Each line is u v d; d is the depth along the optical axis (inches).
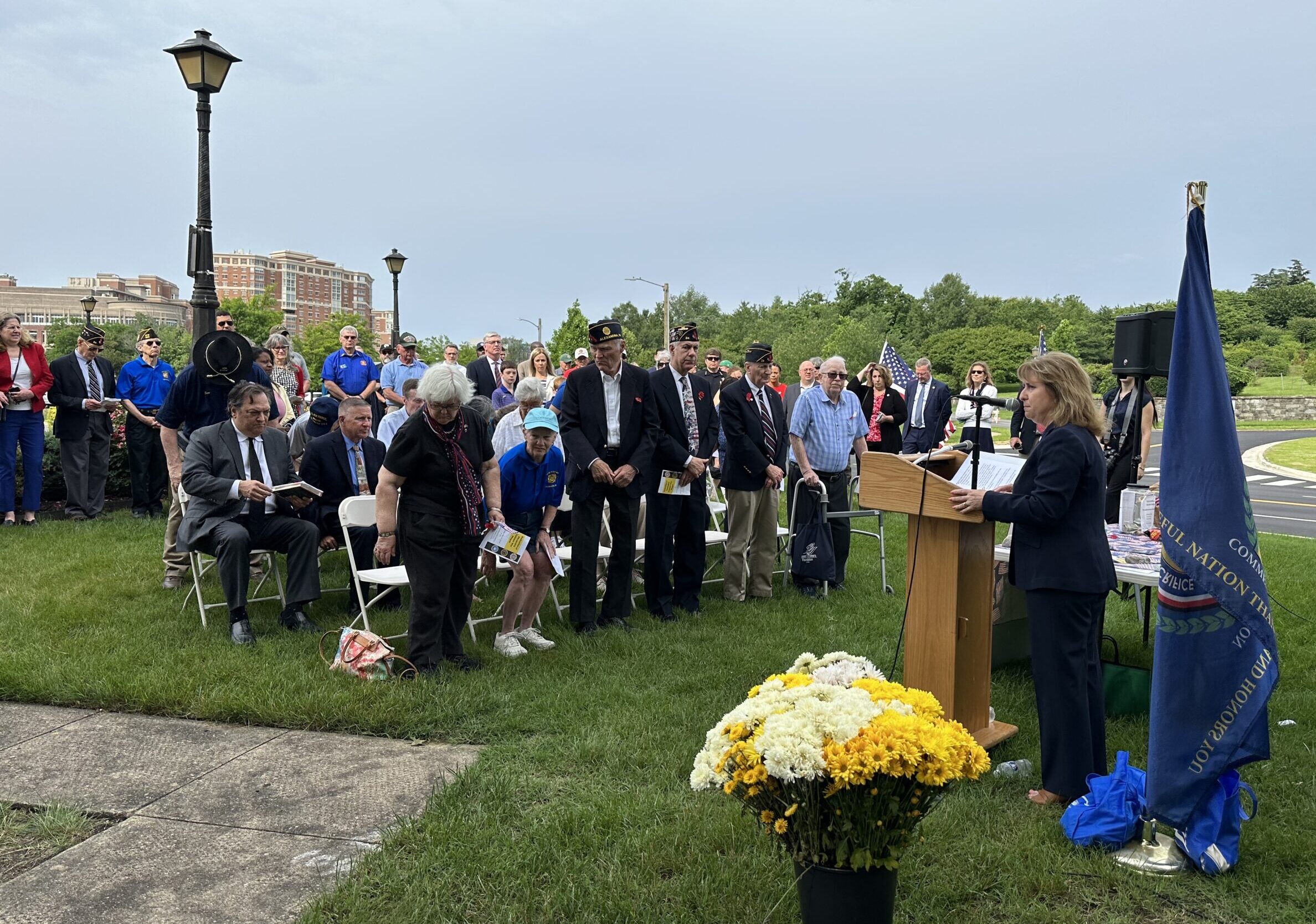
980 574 171.5
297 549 241.1
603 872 125.3
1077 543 147.3
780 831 104.2
